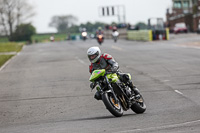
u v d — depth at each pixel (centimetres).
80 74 6994
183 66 7306
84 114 3800
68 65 8731
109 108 3253
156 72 6669
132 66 7725
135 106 3500
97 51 3253
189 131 2591
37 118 3788
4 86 6156
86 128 2945
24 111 4194
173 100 4231
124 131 2719
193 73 6309
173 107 3809
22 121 3694
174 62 8069
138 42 17338
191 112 3444
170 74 6341
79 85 5738
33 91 5484
